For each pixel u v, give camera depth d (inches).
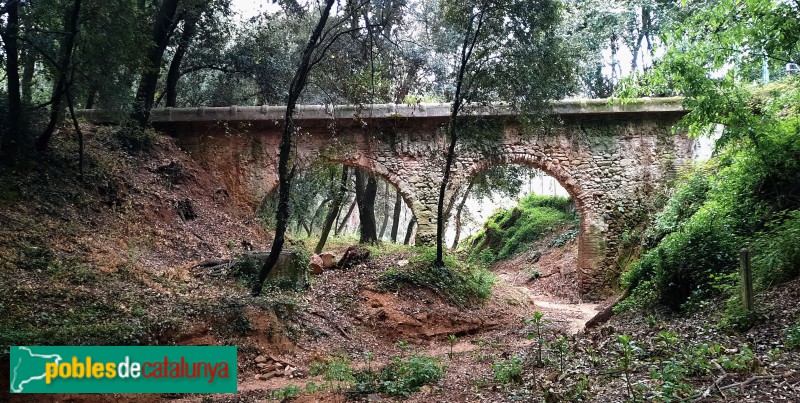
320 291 451.8
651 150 679.1
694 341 238.7
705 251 332.2
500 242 1098.1
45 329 237.3
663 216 579.5
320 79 434.0
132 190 489.4
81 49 412.5
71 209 405.4
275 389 255.6
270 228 637.3
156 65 546.0
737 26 327.3
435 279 499.8
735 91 346.3
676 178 670.5
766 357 191.6
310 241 815.7
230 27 643.5
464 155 646.5
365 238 757.3
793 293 248.2
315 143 637.9
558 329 426.6
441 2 505.4
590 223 666.2
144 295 316.2
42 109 462.6
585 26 743.1
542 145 666.2
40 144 437.4
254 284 373.1
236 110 621.6
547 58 475.5
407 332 415.8
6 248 306.3
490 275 611.5
